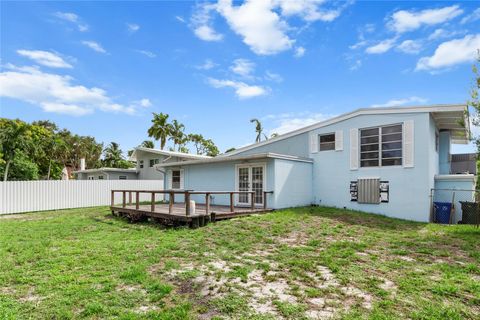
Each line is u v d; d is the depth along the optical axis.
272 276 4.61
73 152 43.28
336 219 10.20
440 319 3.19
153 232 8.60
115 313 3.37
